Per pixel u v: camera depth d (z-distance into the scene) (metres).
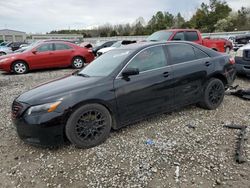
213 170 2.98
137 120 4.07
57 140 3.43
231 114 4.77
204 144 3.61
